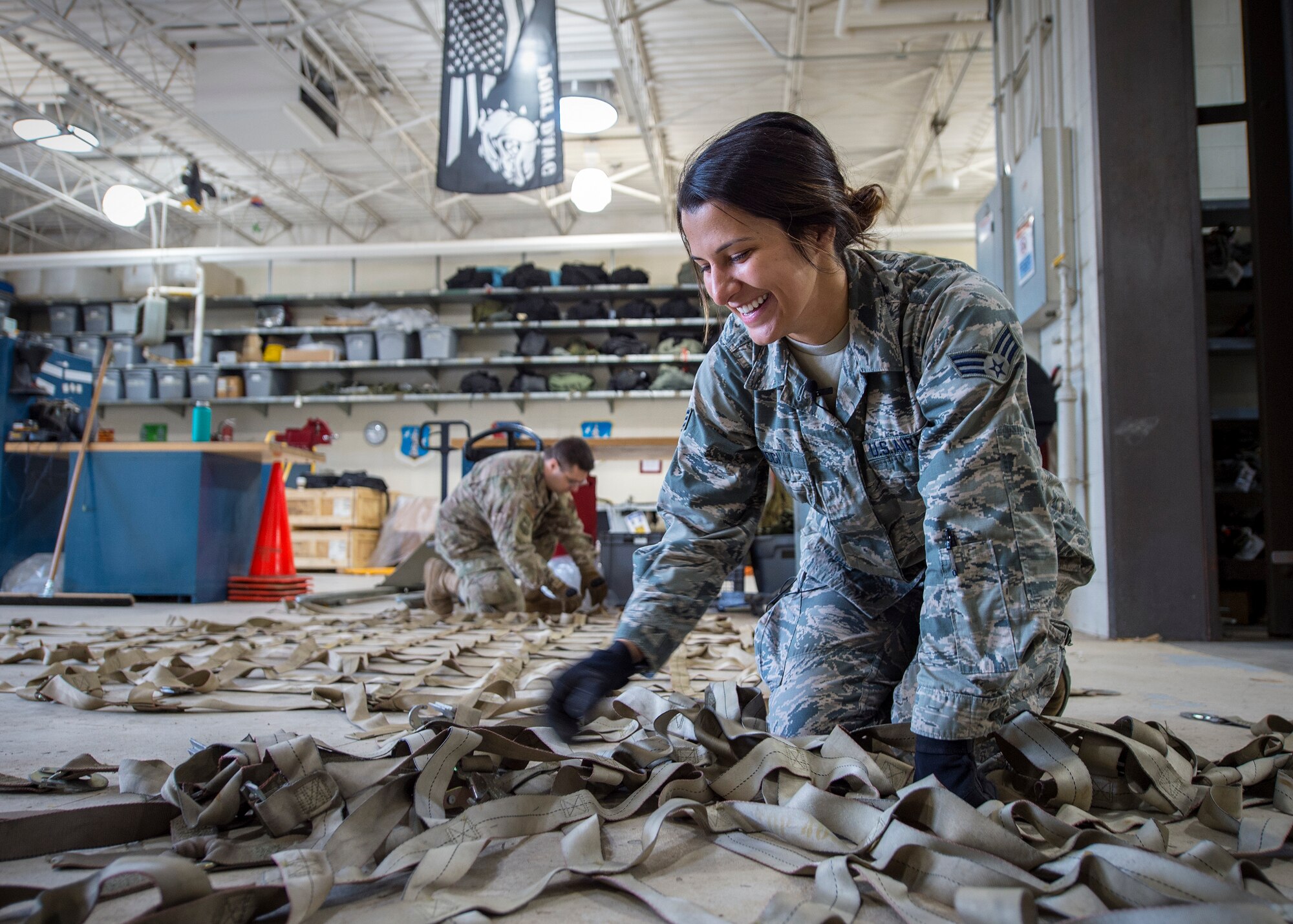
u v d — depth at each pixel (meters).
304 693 1.87
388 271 11.91
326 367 11.00
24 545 5.40
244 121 8.06
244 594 5.36
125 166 10.50
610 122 6.32
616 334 10.94
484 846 0.81
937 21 6.88
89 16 7.67
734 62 8.38
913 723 0.93
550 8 4.75
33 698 1.77
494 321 10.83
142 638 2.93
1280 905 0.68
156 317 10.91
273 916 0.70
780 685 1.36
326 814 0.91
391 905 0.70
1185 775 1.08
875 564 1.26
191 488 5.14
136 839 0.91
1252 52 3.63
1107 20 3.55
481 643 2.80
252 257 11.20
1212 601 3.35
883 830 0.80
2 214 11.90
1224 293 4.20
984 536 0.92
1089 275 3.68
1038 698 1.03
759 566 4.38
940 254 10.98
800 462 1.19
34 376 5.54
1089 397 3.70
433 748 0.96
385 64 8.48
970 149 10.20
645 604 1.10
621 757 1.14
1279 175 3.61
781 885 0.80
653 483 10.89
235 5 7.29
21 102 8.80
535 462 3.90
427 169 10.55
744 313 0.96
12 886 0.69
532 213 12.06
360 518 9.72
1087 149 3.69
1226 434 4.38
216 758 1.03
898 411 1.09
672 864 0.86
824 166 0.95
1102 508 3.53
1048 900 0.68
